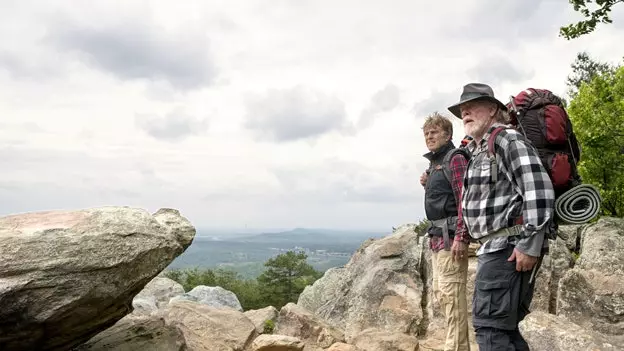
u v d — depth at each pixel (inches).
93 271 171.5
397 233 390.9
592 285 228.5
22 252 161.6
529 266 145.7
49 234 168.7
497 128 158.4
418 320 321.7
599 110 331.6
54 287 163.6
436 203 219.3
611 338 179.3
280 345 260.7
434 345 290.8
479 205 160.1
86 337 196.9
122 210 192.4
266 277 2060.8
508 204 154.6
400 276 348.8
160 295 415.8
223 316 292.4
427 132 228.5
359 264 380.5
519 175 149.6
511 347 152.8
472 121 167.0
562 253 294.7
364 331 308.7
